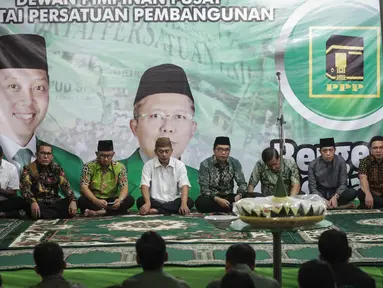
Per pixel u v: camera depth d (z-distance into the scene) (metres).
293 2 8.66
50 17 8.58
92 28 8.62
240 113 8.70
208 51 8.67
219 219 4.36
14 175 8.31
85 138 8.64
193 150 8.70
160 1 8.63
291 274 5.03
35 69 8.58
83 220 7.69
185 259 5.40
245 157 8.69
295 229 4.07
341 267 3.56
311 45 8.67
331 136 8.71
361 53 8.70
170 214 8.13
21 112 8.54
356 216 7.68
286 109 8.70
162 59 8.66
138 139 8.69
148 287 3.51
